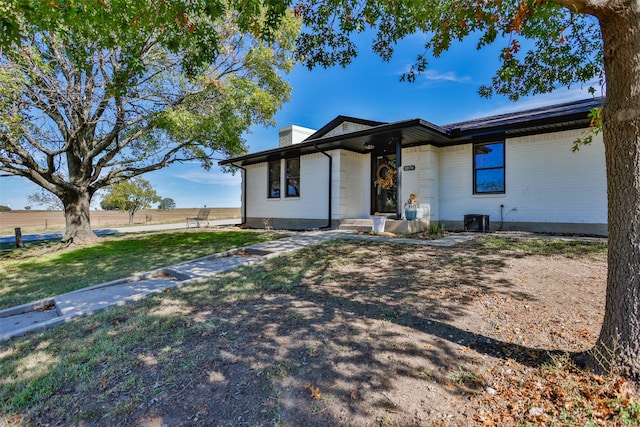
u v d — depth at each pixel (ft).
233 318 11.41
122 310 12.79
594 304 11.35
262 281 15.76
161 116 25.72
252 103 30.58
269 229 41.19
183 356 8.84
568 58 16.63
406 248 21.74
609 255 7.41
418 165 33.24
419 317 10.77
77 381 7.89
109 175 35.73
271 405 6.75
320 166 38.09
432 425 6.12
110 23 11.98
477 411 6.45
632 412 6.04
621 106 6.88
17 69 20.29
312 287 14.49
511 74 17.62
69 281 18.38
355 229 33.32
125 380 7.81
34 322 12.72
